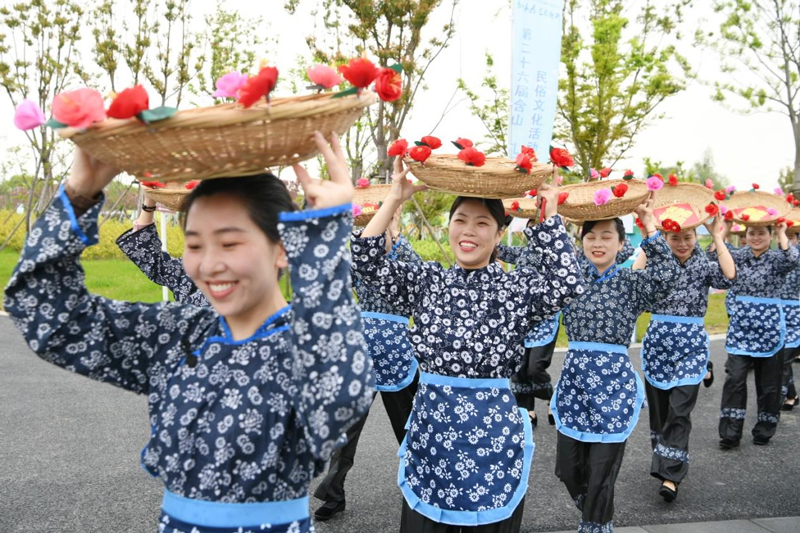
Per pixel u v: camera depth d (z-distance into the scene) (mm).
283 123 1483
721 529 4410
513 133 7750
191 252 1722
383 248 3074
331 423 1526
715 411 7473
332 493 4426
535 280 3051
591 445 4215
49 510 4355
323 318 1527
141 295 13867
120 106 1398
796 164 15656
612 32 13609
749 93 14945
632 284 4352
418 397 3141
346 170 1604
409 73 11383
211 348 1766
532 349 6699
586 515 4070
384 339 4762
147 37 14336
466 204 3084
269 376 1694
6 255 22172
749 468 5684
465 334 3008
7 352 9016
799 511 4750
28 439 5703
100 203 1758
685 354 5234
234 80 1604
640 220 4371
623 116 14359
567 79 14539
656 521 4543
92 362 1803
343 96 1588
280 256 1754
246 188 1682
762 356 6230
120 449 5531
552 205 3049
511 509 2953
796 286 7695
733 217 6566
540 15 7691
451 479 2979
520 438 3045
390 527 4344
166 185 3264
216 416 1679
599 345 4312
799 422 7246
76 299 1781
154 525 4191
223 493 1657
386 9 11070
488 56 14203
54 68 15898
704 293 5336
